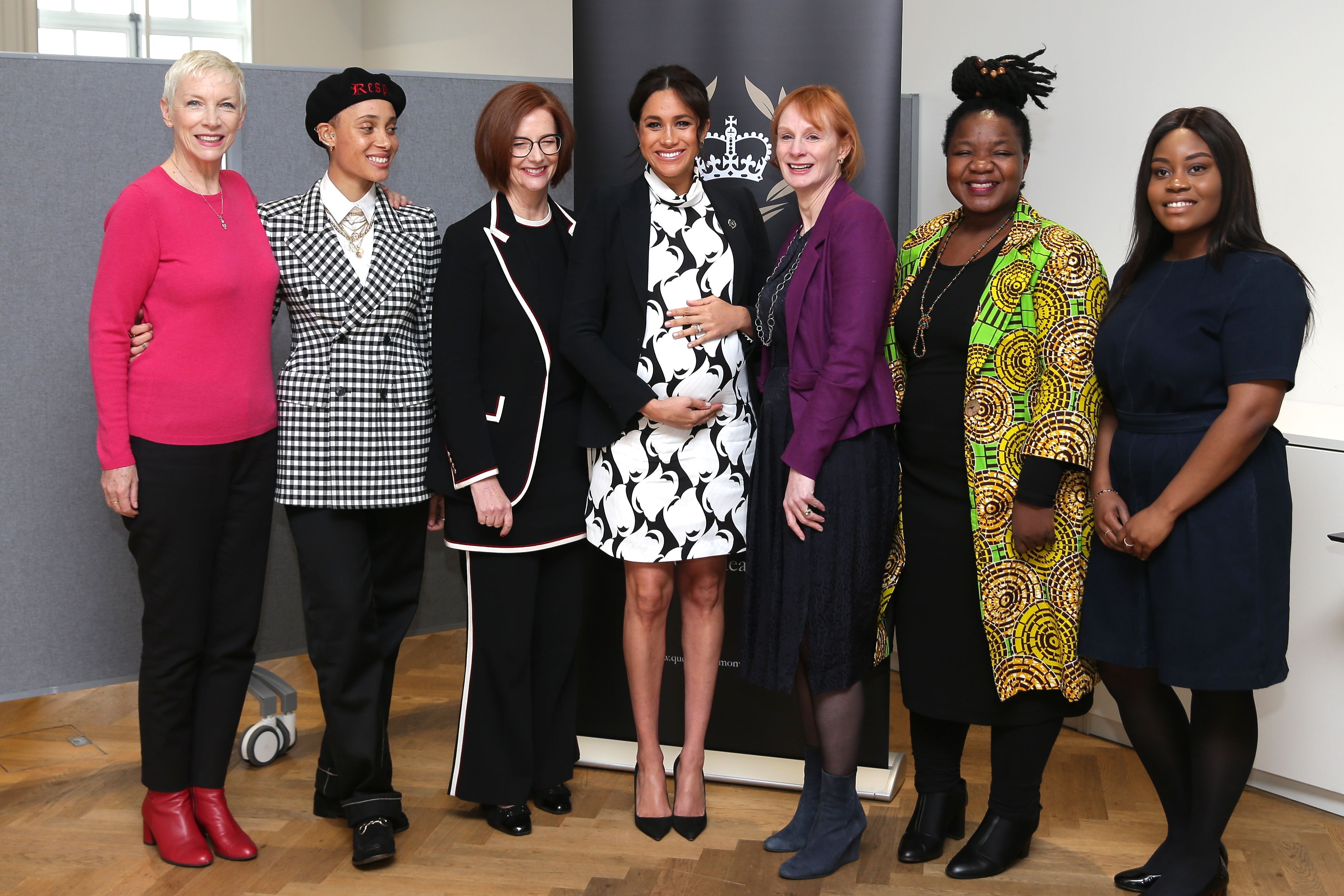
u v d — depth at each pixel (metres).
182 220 2.12
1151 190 2.02
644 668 2.47
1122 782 2.81
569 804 2.62
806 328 2.20
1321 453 2.56
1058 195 3.49
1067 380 2.06
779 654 2.22
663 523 2.34
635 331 2.30
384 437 2.30
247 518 2.29
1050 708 2.20
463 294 2.31
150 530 2.18
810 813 2.43
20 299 2.85
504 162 2.30
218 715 2.35
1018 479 2.11
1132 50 3.27
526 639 2.45
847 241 2.15
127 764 2.88
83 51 6.42
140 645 3.09
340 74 2.23
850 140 2.20
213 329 2.17
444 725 3.18
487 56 6.26
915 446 2.24
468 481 2.30
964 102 2.20
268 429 2.28
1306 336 1.98
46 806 2.62
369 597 2.36
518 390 2.36
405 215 2.37
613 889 2.25
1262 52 3.02
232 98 2.12
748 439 2.41
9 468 2.88
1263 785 2.77
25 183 2.82
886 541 2.23
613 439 2.36
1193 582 1.99
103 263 2.10
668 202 2.32
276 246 2.24
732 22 2.65
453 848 2.43
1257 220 1.98
